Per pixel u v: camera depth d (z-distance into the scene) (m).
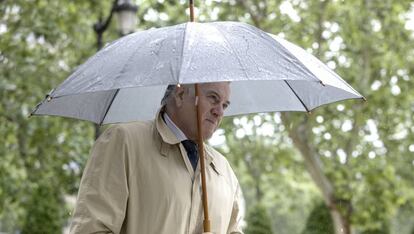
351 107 33.59
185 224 8.93
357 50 33.91
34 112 9.12
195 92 8.95
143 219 8.76
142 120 10.02
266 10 33.56
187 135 9.16
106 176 8.74
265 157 43.66
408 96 33.97
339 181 34.44
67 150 33.50
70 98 9.38
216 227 9.29
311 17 33.16
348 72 33.81
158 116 9.09
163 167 8.90
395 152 36.81
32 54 32.09
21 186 35.06
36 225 45.31
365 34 32.94
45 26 31.61
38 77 32.84
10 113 32.47
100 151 8.86
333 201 35.38
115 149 8.84
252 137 41.09
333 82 8.17
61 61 34.84
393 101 33.88
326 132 34.56
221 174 9.55
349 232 35.69
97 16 33.91
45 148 33.34
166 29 8.51
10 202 35.56
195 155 9.21
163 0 31.62
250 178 58.47
